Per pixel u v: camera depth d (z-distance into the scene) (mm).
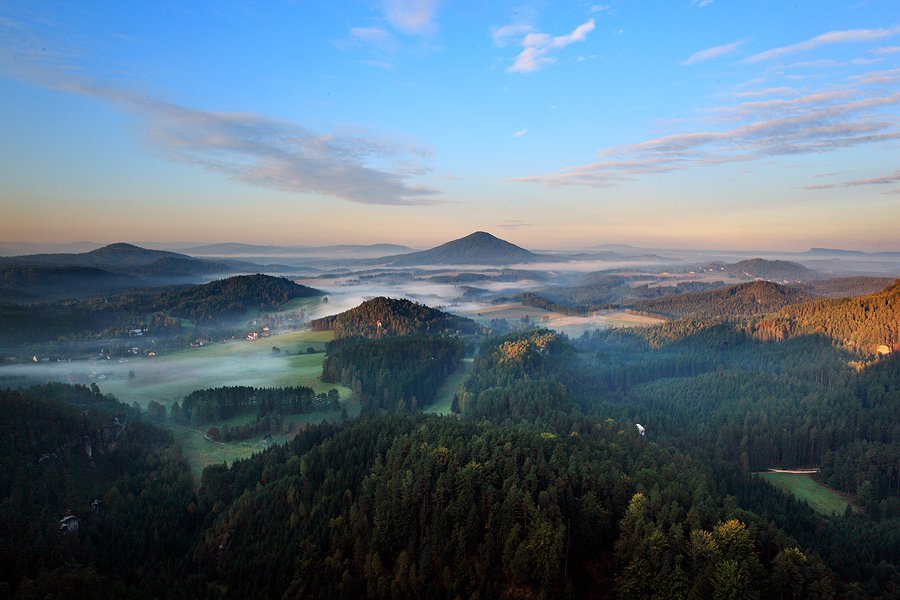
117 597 85375
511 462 97625
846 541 100500
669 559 76875
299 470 118938
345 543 93312
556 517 84562
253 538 99750
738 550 76438
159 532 107375
